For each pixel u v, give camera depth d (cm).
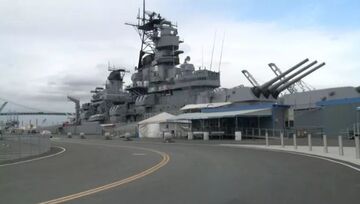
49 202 997
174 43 8062
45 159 2602
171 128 6431
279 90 6769
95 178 1496
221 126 5612
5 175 1669
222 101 6738
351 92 5716
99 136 8312
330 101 4675
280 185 1229
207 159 2275
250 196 1042
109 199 1025
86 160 2427
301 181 1312
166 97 7931
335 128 4600
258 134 5175
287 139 4603
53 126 12419
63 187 1269
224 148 3409
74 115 12444
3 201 1025
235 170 1673
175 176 1504
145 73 8544
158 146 3972
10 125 11344
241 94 6462
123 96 9656
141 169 1802
